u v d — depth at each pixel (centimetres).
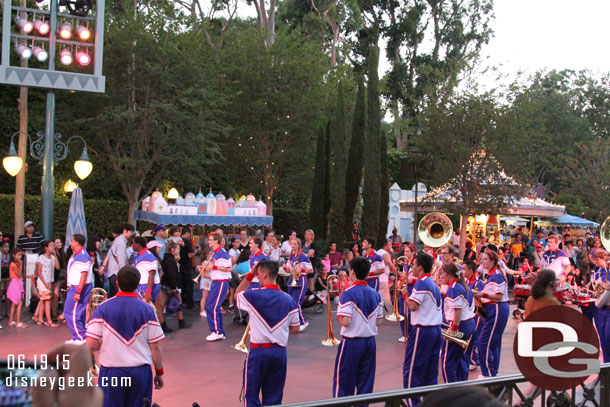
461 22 4866
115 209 2562
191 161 2130
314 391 761
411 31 4706
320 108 2691
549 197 4647
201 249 1659
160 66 2042
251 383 577
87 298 966
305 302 1362
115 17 2175
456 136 2247
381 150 2470
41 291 1109
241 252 1323
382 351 1008
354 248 1458
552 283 586
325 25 4019
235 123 2580
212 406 686
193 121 2095
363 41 4647
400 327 1212
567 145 5350
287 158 2712
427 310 680
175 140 2117
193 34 2209
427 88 2339
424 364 680
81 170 1321
